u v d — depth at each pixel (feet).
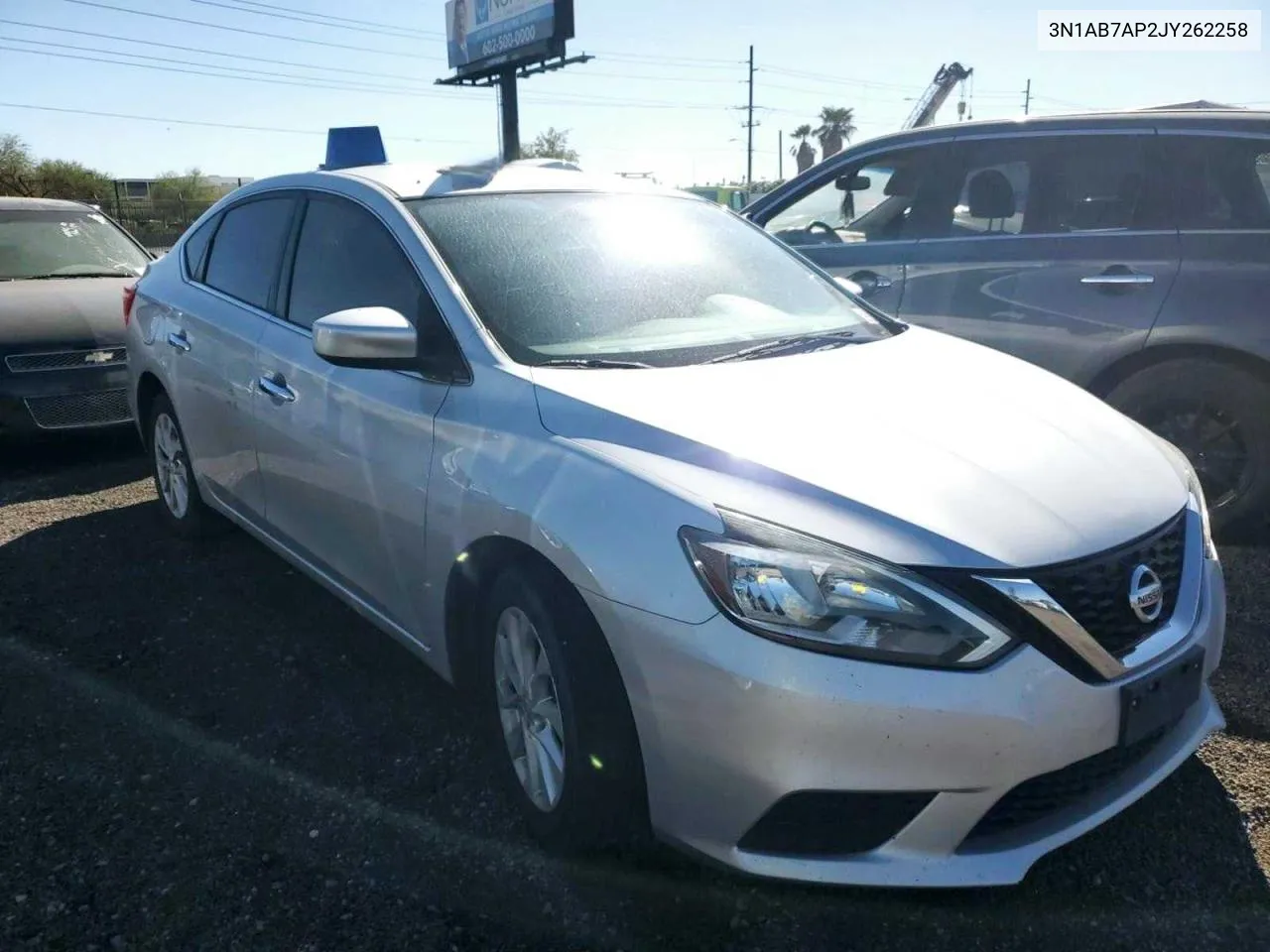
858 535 6.84
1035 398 9.22
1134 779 7.70
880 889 7.88
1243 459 14.21
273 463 11.82
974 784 6.68
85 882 8.08
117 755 9.84
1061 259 14.73
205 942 7.46
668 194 12.50
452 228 10.35
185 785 9.35
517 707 8.61
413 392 9.43
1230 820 8.60
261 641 12.22
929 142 16.06
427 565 9.25
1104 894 7.82
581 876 8.09
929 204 15.92
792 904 7.75
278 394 11.39
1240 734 9.77
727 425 7.83
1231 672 10.80
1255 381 13.91
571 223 11.03
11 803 9.07
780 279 11.72
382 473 9.66
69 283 22.06
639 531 7.20
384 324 9.00
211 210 14.98
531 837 8.55
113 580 14.05
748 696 6.64
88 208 25.71
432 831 8.68
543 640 7.82
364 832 8.68
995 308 15.17
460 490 8.61
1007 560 6.81
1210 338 13.87
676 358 9.36
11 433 19.22
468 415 8.79
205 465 13.94
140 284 16.16
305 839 8.60
